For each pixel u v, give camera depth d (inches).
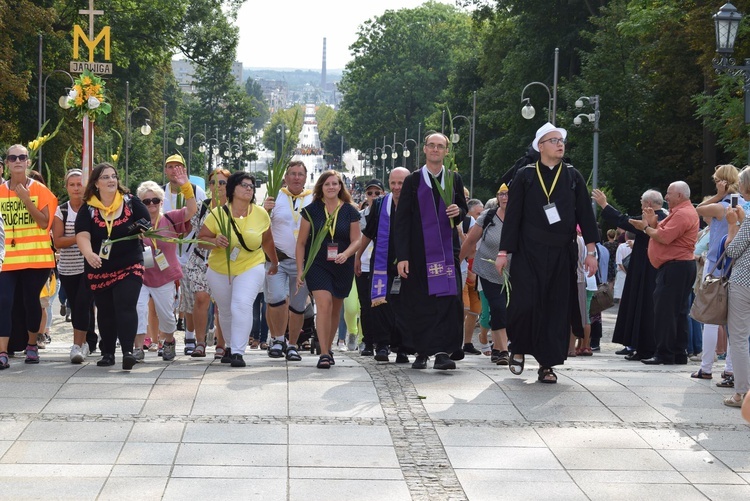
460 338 397.7
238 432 296.5
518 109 2172.7
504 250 366.3
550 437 300.5
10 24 1430.9
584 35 1791.3
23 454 273.4
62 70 1568.7
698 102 1223.5
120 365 394.6
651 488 259.8
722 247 381.1
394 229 395.5
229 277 399.2
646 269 480.1
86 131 836.6
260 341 558.3
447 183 385.7
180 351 510.6
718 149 1615.4
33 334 401.1
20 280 402.3
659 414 328.8
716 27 754.2
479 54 2640.3
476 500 248.5
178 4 1898.4
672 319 452.1
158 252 423.5
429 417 319.0
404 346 402.0
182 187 436.1
